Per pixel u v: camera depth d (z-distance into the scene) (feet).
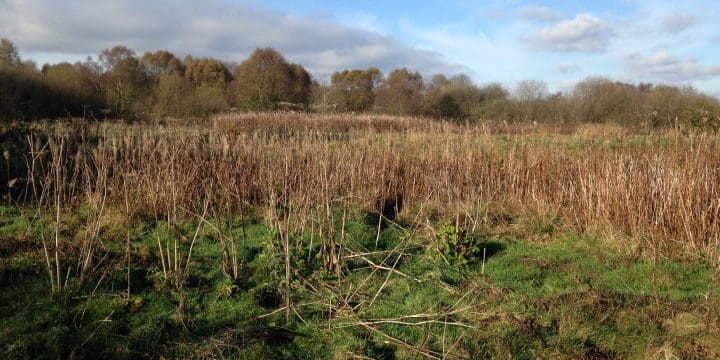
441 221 23.67
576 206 25.00
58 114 67.72
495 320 14.51
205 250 19.83
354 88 108.99
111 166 26.35
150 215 23.12
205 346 12.71
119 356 12.44
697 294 16.35
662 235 20.72
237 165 25.71
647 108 77.05
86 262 15.80
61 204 23.68
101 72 90.99
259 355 12.60
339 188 25.66
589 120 87.25
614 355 13.19
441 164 30.19
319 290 16.58
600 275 18.22
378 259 19.56
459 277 17.88
